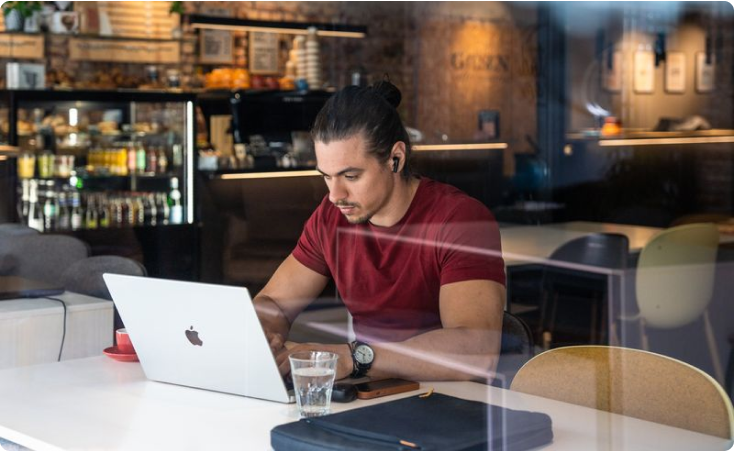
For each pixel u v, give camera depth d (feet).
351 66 27.96
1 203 18.78
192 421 6.03
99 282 12.01
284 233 21.22
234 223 20.70
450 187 7.98
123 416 6.17
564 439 5.53
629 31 30.76
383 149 7.61
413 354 6.68
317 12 26.84
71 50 21.90
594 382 6.35
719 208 26.25
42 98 19.26
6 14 21.03
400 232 7.80
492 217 7.76
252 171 21.04
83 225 19.42
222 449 5.52
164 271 20.03
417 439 5.21
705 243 13.69
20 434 5.90
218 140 22.58
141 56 22.89
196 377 6.72
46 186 19.29
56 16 21.57
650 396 6.19
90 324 9.44
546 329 13.37
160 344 6.79
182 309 6.47
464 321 7.13
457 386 6.53
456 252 7.45
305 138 22.97
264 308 8.30
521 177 28.30
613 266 13.84
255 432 5.78
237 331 6.27
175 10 23.26
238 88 23.17
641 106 30.66
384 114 7.67
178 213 20.57
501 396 6.23
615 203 26.81
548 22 31.04
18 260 14.97
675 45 30.55
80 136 19.79
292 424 5.61
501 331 7.18
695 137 27.17
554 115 30.30
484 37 30.58
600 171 27.40
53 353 9.20
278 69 25.64
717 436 5.80
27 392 6.79
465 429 5.39
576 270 13.78
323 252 8.42
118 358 7.63
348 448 5.19
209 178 20.74
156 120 20.59
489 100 30.48
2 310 9.00
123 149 20.15
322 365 5.90
